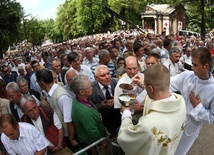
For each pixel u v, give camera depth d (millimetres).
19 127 3023
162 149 2008
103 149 3266
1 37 37969
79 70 5391
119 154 3281
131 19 64250
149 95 2125
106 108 3615
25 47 59125
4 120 2879
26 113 3295
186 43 12305
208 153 4473
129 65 3387
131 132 2035
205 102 2834
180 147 3012
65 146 3588
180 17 55000
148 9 58188
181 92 3053
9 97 3822
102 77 3742
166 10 56375
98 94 3773
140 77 3049
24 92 4746
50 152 3447
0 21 36812
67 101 3438
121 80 3494
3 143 3100
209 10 36031
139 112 2916
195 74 2830
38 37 67438
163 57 6102
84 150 3016
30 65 7387
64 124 3559
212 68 7980
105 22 32094
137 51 5848
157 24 57344
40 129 3371
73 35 85125
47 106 3471
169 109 2016
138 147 2031
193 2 35250
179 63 6055
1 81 4801
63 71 6004
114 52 6758
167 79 2043
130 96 2479
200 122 2996
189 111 2973
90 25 72312
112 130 3652
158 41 8805
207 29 40938
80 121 3221
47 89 3617
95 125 3217
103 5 70125
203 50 2721
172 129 2008
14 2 38719
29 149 3064
